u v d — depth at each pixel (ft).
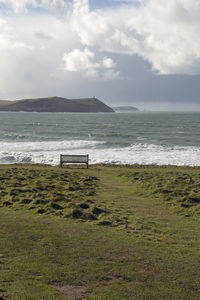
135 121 497.46
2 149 138.72
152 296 18.86
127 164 105.29
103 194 53.78
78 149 141.90
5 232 30.01
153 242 28.96
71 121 473.26
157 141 185.98
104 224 34.42
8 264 22.59
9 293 18.29
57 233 30.40
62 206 42.01
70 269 22.22
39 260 23.58
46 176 72.54
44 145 154.92
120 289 19.60
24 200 43.93
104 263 23.53
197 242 29.58
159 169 94.63
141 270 22.53
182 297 18.90
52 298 18.04
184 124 403.13
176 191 54.95
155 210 42.91
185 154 129.18
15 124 364.17
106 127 330.75
